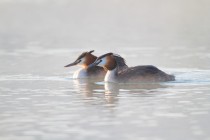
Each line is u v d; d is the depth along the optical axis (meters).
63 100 30.95
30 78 39.19
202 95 31.50
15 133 23.98
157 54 50.94
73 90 34.31
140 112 27.47
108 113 27.41
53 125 25.23
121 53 52.19
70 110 28.25
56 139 23.00
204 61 45.78
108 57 37.62
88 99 31.14
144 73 36.75
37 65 45.66
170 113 27.09
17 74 40.97
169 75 37.06
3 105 29.69
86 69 39.91
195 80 36.91
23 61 48.06
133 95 32.06
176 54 50.72
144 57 49.06
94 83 37.19
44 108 28.81
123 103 29.77
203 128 24.30
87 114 27.27
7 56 51.44
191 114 26.81
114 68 37.75
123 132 23.88
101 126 24.91
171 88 34.16
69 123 25.53
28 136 23.48
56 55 51.94
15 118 26.66
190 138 22.83
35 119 26.39
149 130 24.11
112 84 36.53
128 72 37.19
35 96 32.25
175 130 24.03
